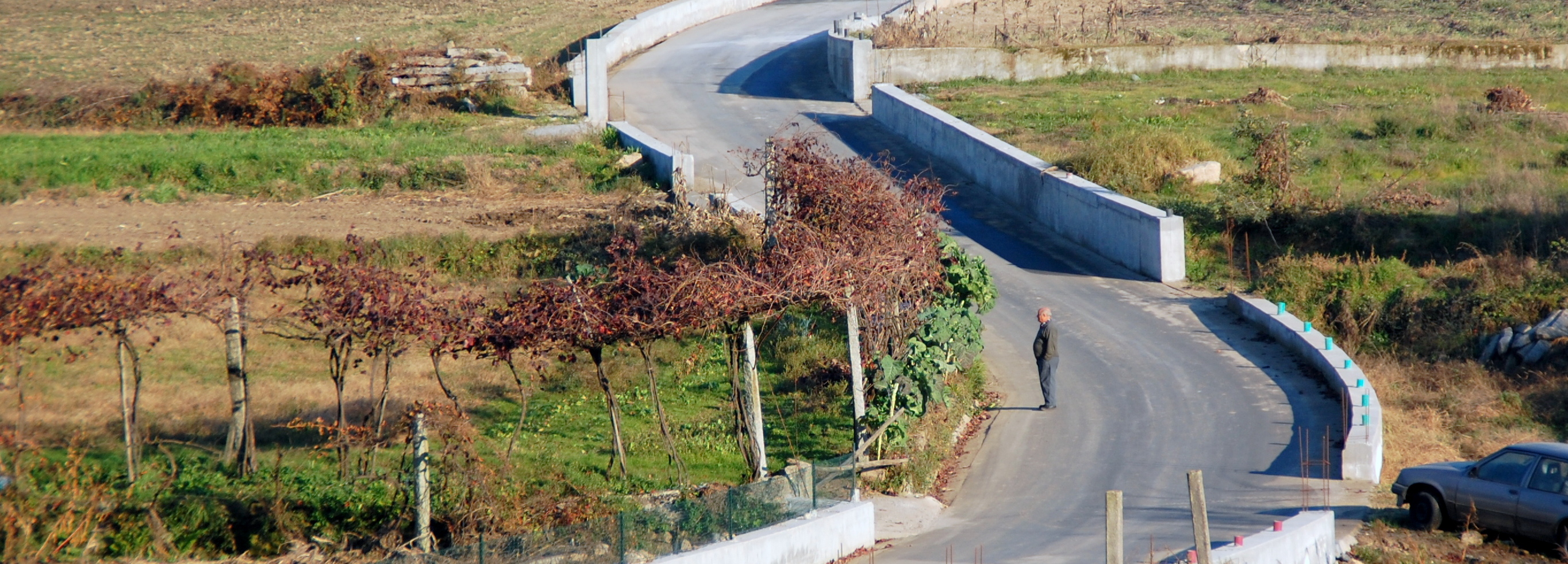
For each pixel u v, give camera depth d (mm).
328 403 19453
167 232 30109
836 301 16844
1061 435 19203
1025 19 59938
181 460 16203
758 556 13391
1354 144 35125
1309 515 14938
